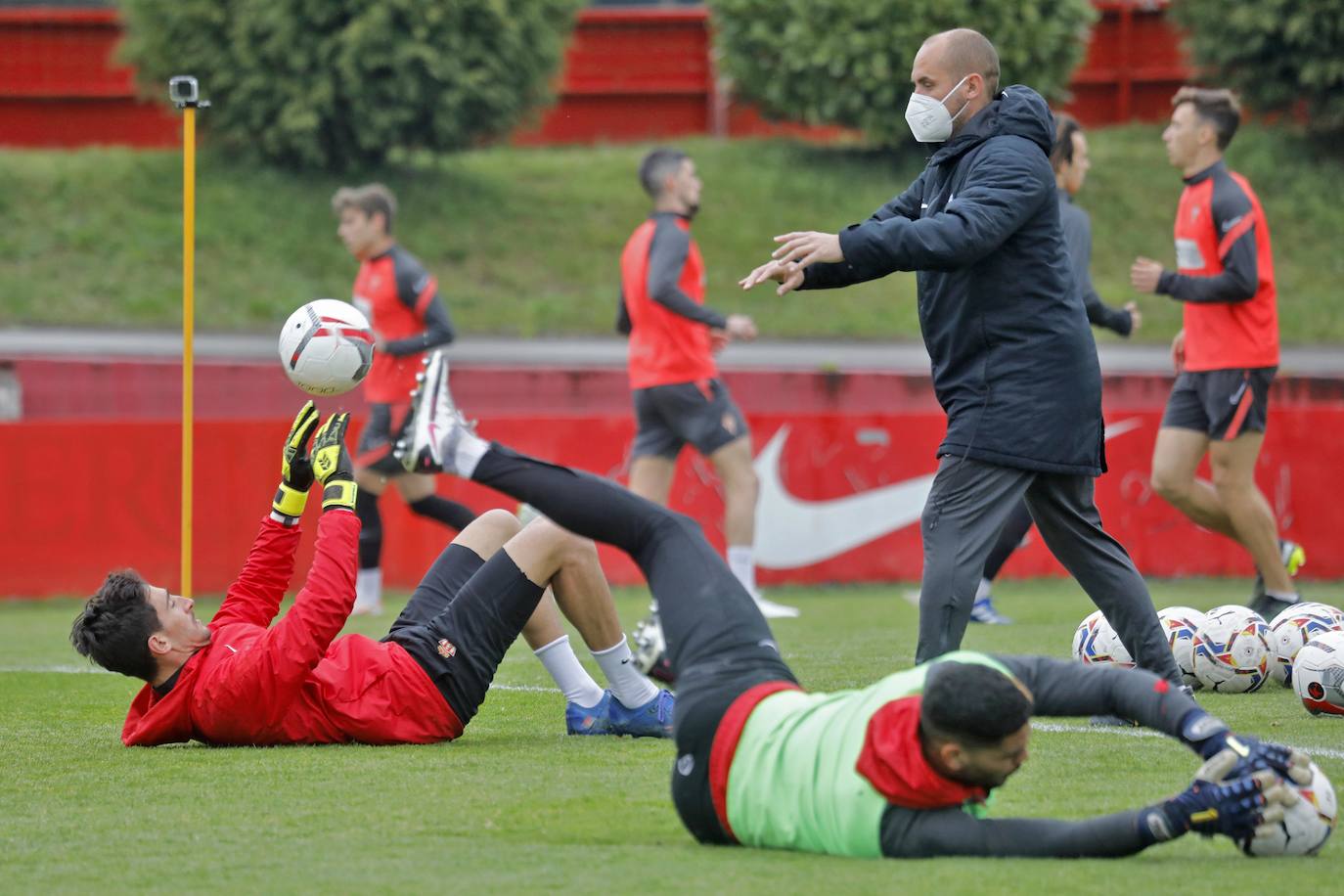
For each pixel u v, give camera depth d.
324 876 12.69
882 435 47.09
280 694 18.16
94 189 81.19
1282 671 23.42
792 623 36.22
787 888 11.75
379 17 81.62
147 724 18.48
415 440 14.26
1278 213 84.38
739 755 13.02
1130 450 46.59
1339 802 15.32
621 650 19.31
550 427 46.12
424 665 18.77
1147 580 46.59
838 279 19.03
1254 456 30.86
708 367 37.16
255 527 44.62
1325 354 73.69
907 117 19.39
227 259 77.69
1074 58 83.44
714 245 82.38
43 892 12.40
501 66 84.31
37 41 97.81
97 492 43.66
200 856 13.50
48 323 71.62
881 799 12.44
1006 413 18.52
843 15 84.88
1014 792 15.74
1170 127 31.11
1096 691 12.48
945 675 11.87
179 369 60.44
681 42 102.12
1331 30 84.06
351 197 38.31
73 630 18.02
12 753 18.70
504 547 18.98
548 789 16.09
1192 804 12.20
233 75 82.75
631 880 12.24
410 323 38.59
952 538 18.66
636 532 14.14
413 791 16.03
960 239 17.77
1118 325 31.16
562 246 83.06
